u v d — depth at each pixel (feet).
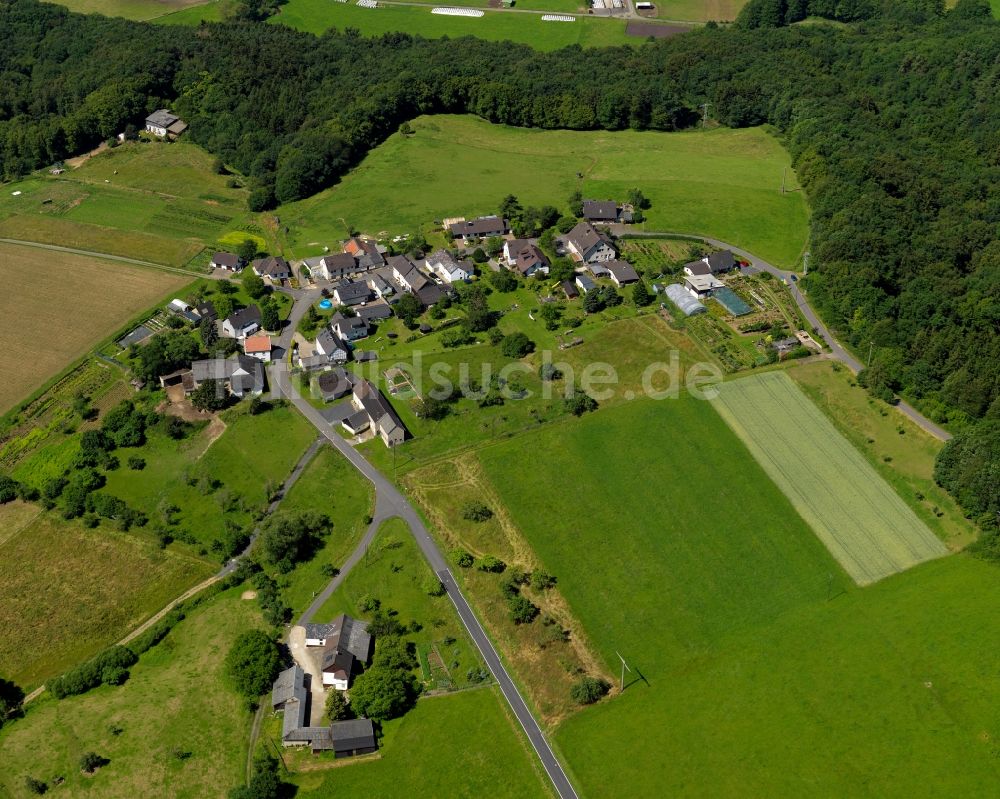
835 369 545.85
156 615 421.18
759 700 373.40
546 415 519.60
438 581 424.87
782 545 439.22
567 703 375.86
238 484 485.56
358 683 375.25
